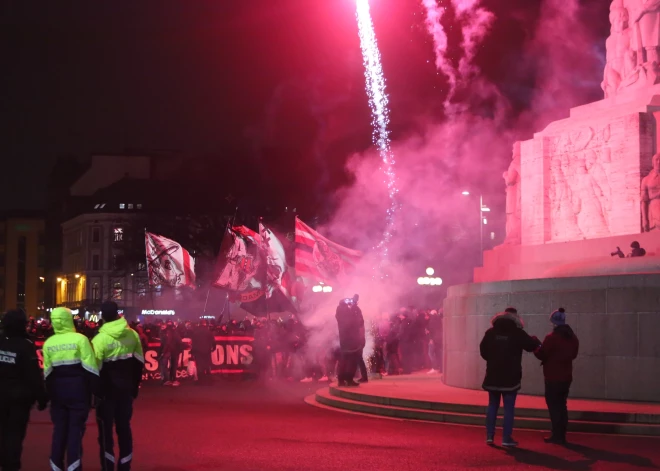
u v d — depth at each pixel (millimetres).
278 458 11273
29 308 133500
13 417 9227
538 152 23109
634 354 15852
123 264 80312
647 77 21172
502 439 12531
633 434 13359
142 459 11297
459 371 19312
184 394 22719
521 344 12172
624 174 20656
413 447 12125
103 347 9727
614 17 22188
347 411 17375
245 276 29078
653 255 18312
